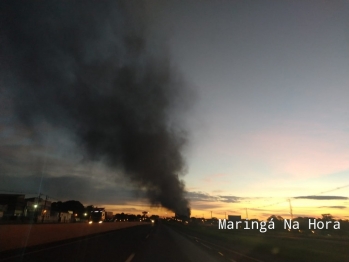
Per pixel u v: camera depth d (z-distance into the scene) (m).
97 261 14.40
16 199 70.62
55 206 135.00
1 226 18.02
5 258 14.83
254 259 18.14
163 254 18.34
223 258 17.75
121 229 61.53
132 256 16.77
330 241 42.62
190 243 28.88
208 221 137.75
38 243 22.98
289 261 17.78
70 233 31.41
